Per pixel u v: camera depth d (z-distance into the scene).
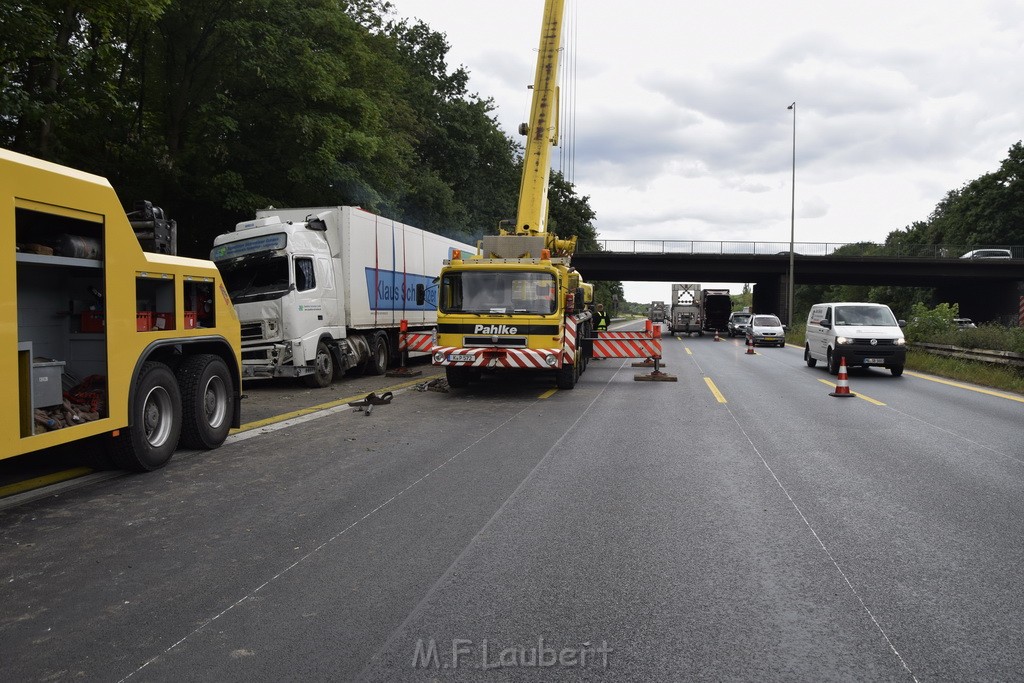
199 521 5.63
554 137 19.06
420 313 21.22
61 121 13.59
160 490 6.62
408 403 13.06
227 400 8.95
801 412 12.15
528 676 3.24
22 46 12.21
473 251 27.14
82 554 4.88
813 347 22.22
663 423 10.80
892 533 5.38
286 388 15.45
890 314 20.23
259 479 7.04
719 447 8.86
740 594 4.20
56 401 6.13
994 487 6.84
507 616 3.88
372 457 8.11
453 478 7.09
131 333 6.99
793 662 3.38
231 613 3.92
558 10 18.67
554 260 15.17
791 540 5.20
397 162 29.95
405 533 5.33
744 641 3.59
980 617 3.88
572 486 6.79
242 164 22.80
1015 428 10.48
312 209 16.34
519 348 14.39
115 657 3.43
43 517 5.75
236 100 22.27
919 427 10.55
